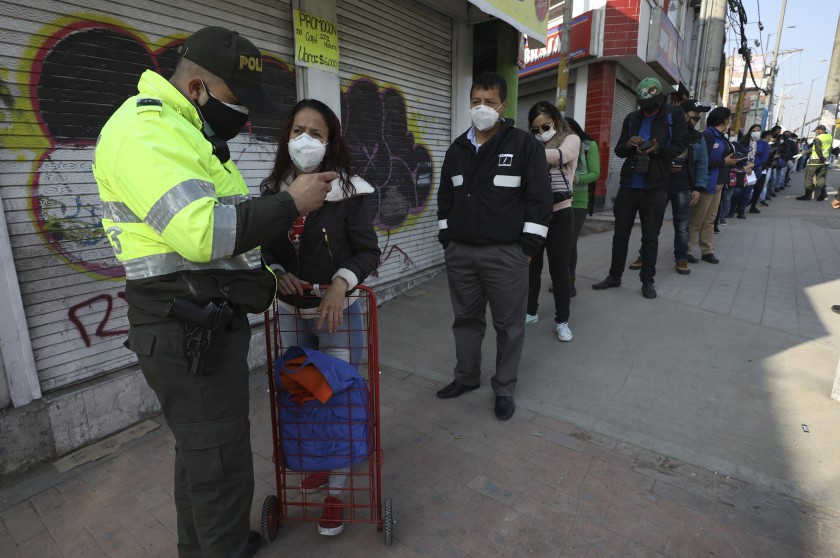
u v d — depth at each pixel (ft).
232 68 4.66
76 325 8.54
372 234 6.86
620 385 10.49
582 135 14.97
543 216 8.72
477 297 9.79
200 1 9.89
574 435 8.77
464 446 8.54
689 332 13.19
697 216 19.86
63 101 8.01
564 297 12.64
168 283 4.59
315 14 12.31
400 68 15.94
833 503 6.91
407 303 16.28
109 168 4.34
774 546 6.22
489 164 8.87
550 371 11.21
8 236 7.52
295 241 6.69
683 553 6.15
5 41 7.30
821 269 18.86
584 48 32.68
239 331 5.16
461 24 18.25
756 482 7.39
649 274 15.87
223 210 4.29
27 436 7.91
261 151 11.60
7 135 7.45
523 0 16.78
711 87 34.91
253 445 8.74
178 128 4.40
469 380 10.38
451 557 6.20
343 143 6.59
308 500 7.30
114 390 8.93
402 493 7.38
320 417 5.98
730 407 9.50
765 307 14.93
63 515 7.09
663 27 37.22
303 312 6.91
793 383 10.34
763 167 33.09
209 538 5.25
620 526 6.61
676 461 7.95
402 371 11.56
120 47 8.68
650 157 14.97
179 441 5.06
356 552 6.32
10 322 7.63
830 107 53.16
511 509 7.00
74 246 8.35
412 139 16.93
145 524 6.91
